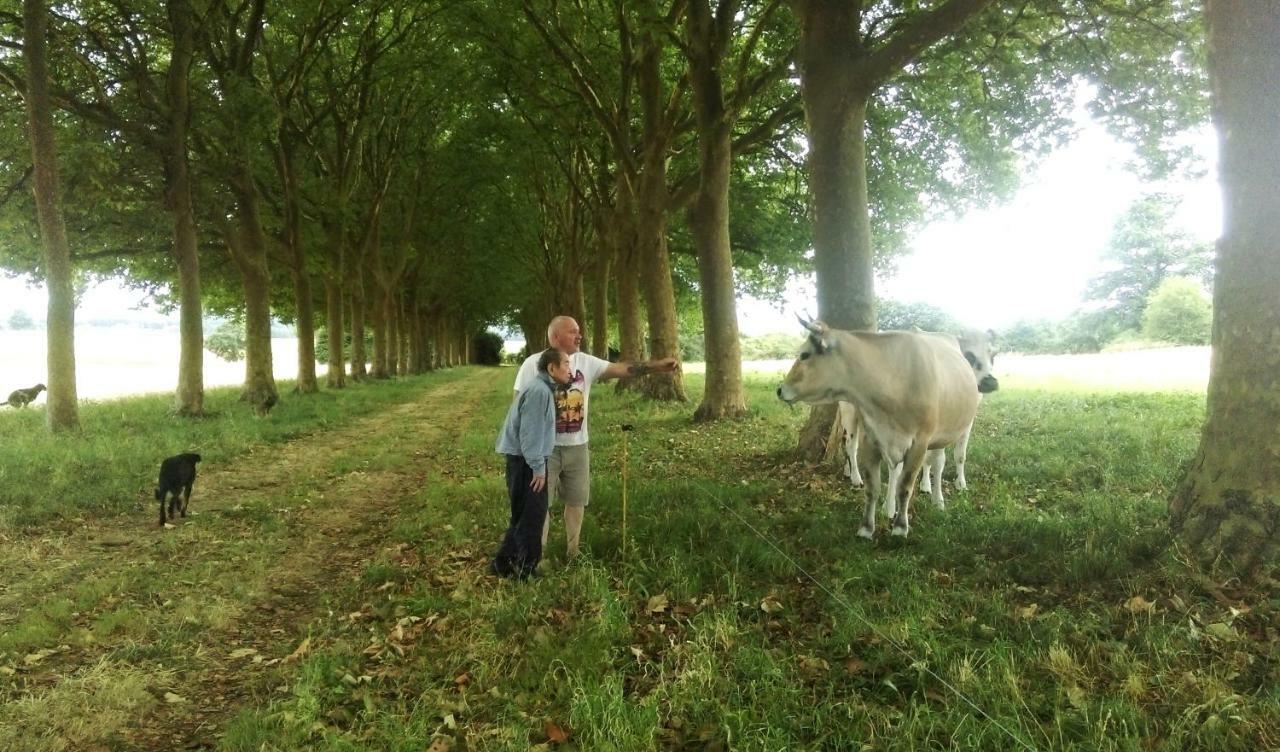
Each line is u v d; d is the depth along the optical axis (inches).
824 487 353.7
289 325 1808.6
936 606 195.2
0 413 749.9
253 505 359.6
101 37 657.0
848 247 393.4
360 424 721.6
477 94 837.8
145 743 159.9
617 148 785.6
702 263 632.4
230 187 782.5
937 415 267.1
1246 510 197.2
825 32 390.0
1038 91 523.2
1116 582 198.1
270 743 153.1
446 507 347.6
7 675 183.9
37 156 566.6
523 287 1943.9
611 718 151.5
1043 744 137.4
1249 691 149.3
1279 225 196.9
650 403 771.4
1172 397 666.2
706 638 183.2
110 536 309.4
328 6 791.1
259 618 228.2
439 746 149.8
